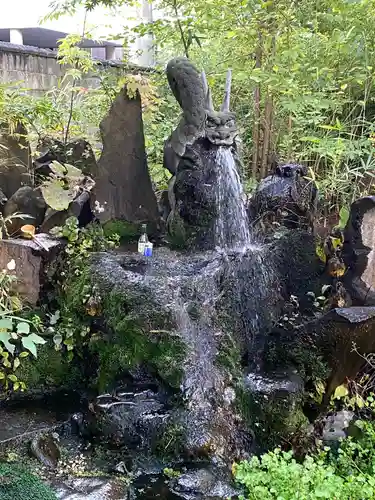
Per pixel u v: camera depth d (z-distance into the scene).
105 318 2.45
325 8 4.06
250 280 2.69
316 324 2.43
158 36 4.19
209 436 2.12
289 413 2.25
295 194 3.02
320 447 2.26
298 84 3.78
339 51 3.79
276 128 4.21
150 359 2.30
